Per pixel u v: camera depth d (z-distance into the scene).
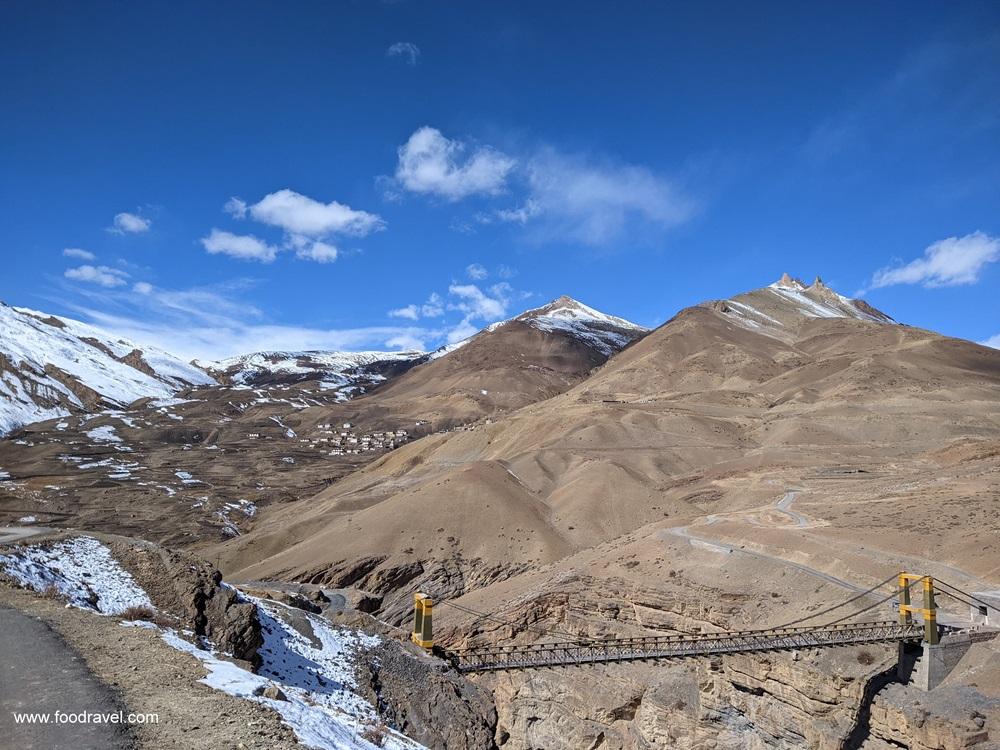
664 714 61.09
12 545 34.94
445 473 153.62
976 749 41.38
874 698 48.19
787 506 96.88
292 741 19.00
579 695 67.81
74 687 20.17
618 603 75.69
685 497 126.06
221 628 35.84
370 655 47.12
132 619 31.16
